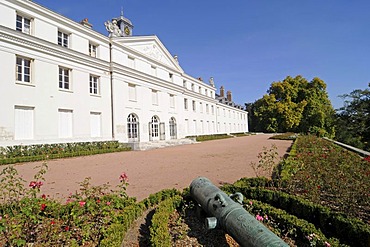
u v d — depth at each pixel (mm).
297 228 3590
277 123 53219
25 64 15359
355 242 3363
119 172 9117
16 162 11938
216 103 46375
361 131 36125
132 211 4344
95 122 19750
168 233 3492
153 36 26312
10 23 14570
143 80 24438
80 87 18500
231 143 25156
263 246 2520
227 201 3617
